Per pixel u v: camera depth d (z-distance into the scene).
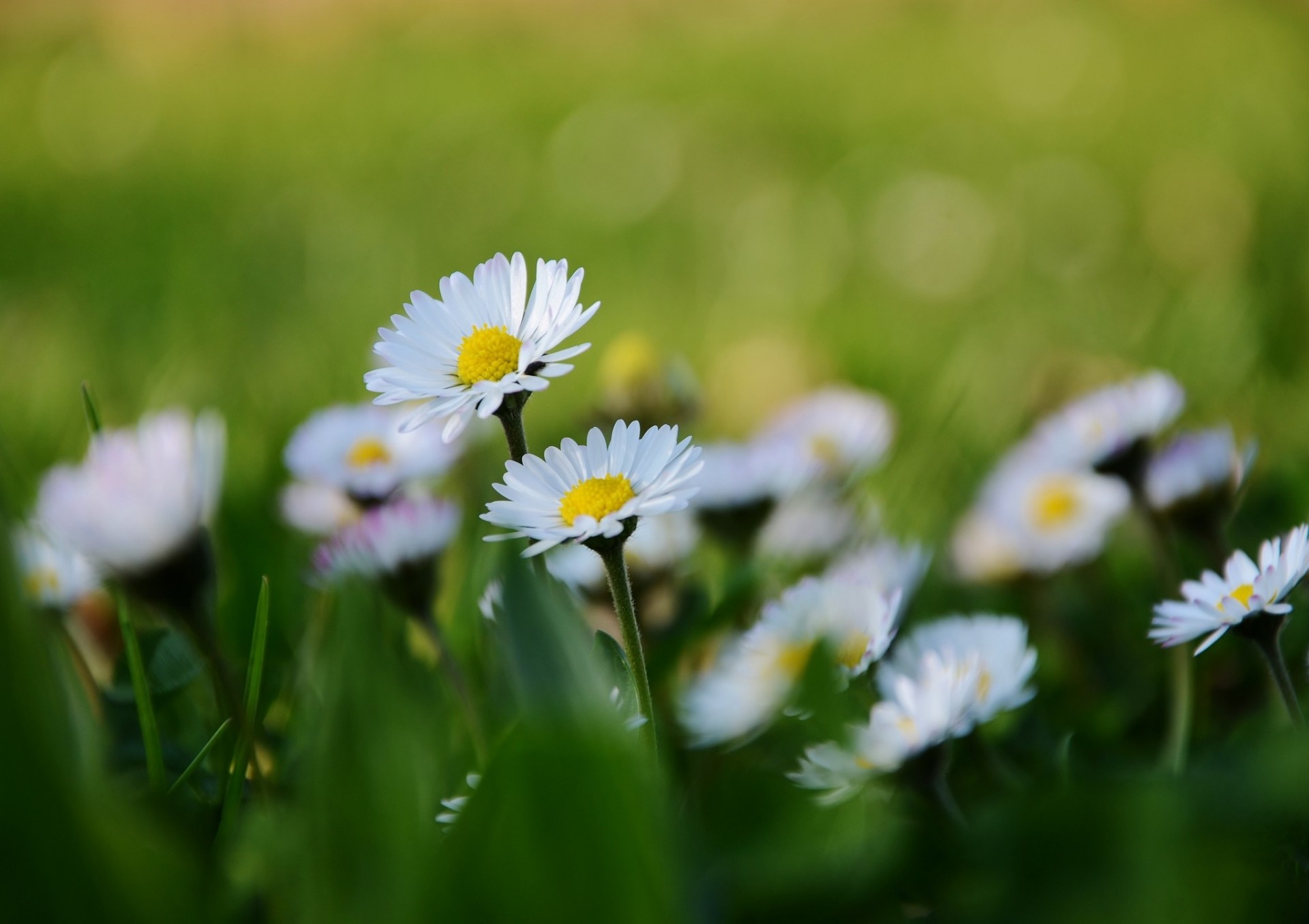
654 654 0.41
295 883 0.33
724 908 0.35
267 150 1.52
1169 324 0.76
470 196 1.29
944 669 0.37
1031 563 0.46
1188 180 1.11
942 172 1.28
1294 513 0.47
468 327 0.36
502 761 0.32
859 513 0.52
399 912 0.32
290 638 0.44
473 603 0.41
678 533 0.44
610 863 0.32
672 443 0.35
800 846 0.35
